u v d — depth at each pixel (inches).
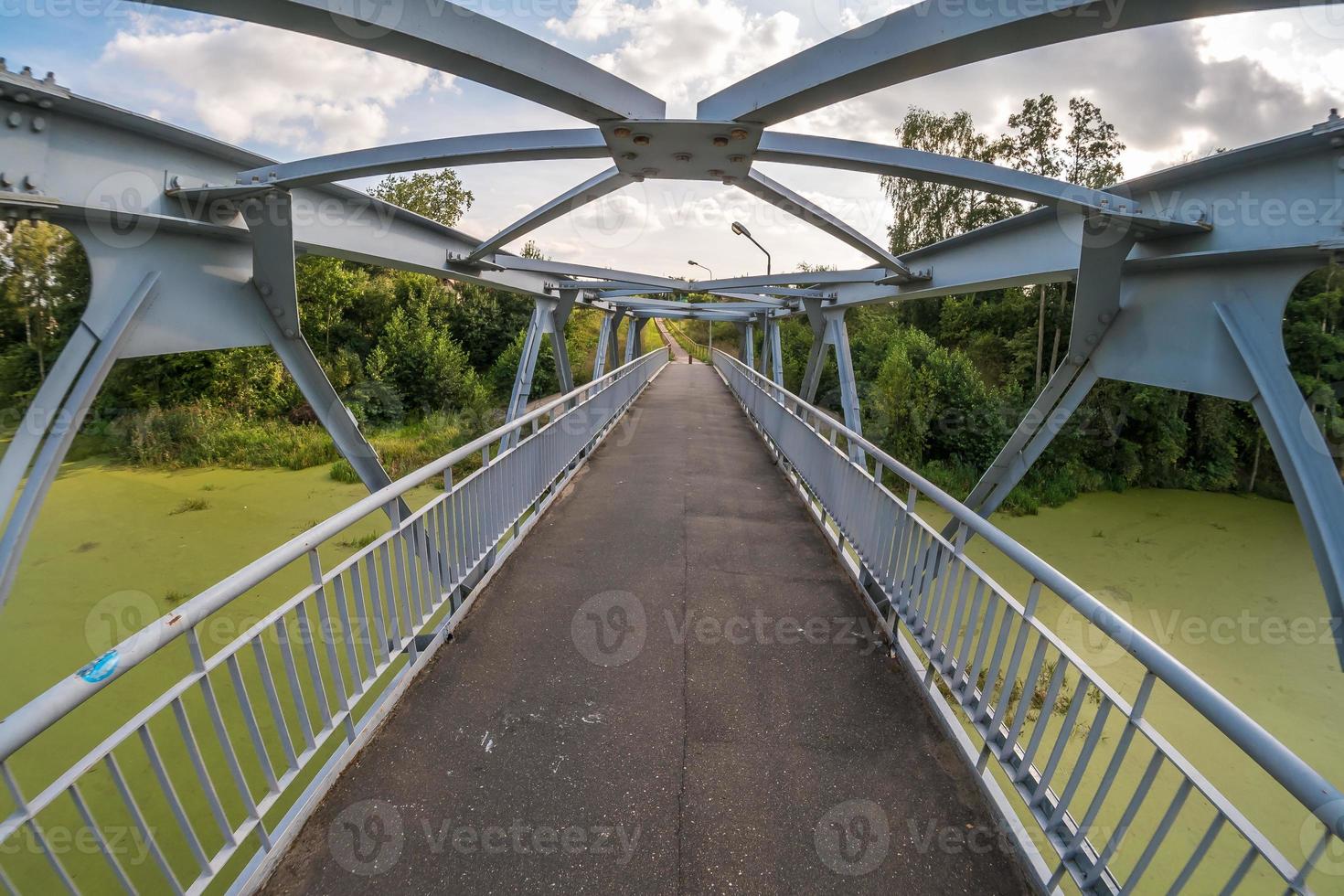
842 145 107.0
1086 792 145.3
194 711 164.1
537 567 167.0
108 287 91.7
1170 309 106.2
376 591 98.8
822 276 298.7
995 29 64.9
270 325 118.3
